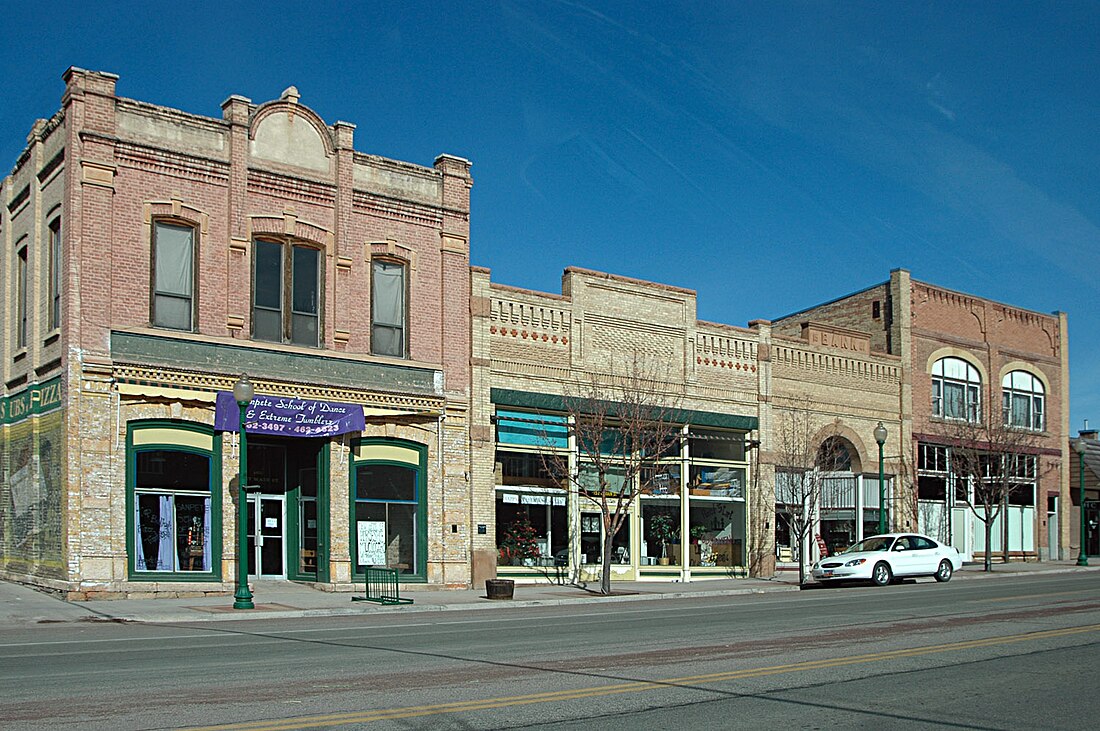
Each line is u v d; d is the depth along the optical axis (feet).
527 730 28.37
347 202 89.04
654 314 109.60
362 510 88.53
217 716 30.01
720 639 50.49
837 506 129.18
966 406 146.00
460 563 92.99
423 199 94.02
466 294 96.07
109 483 75.92
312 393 85.66
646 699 33.12
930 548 108.99
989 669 40.04
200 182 82.02
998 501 145.89
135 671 39.55
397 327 92.22
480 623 62.28
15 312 88.17
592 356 104.27
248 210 84.07
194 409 80.33
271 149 85.76
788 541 123.54
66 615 65.62
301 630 58.13
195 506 80.53
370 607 73.87
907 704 32.68
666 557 109.50
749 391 116.98
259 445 88.53
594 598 85.30
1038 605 70.85
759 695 34.01
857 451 129.70
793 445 119.24
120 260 77.92
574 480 97.71
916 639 50.03
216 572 80.79
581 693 34.12
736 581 110.22
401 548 90.68
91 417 75.46
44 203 81.82
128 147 78.64
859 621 59.77
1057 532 159.74
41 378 80.48
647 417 98.53
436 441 93.09
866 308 142.41
